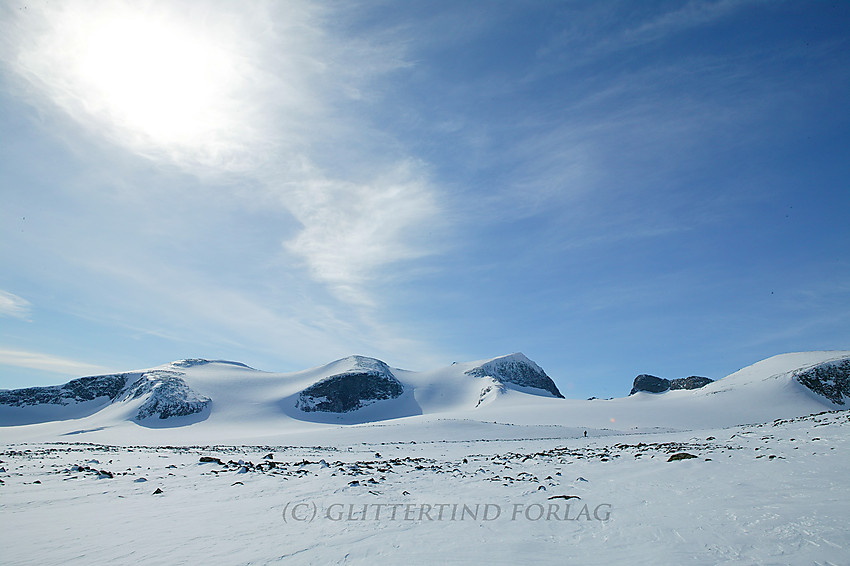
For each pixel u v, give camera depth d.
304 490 14.91
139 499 13.41
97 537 9.20
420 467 22.59
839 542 7.89
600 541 8.99
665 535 9.08
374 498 13.66
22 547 8.45
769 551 7.75
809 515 9.59
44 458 26.34
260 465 21.73
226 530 9.89
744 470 15.95
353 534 9.64
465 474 19.81
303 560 7.85
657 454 23.45
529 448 41.25
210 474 18.80
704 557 7.69
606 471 18.84
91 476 17.80
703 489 13.32
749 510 10.41
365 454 35.69
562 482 16.52
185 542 8.89
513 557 8.02
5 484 15.73
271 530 9.95
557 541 9.09
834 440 20.92
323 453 37.00
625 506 11.98
